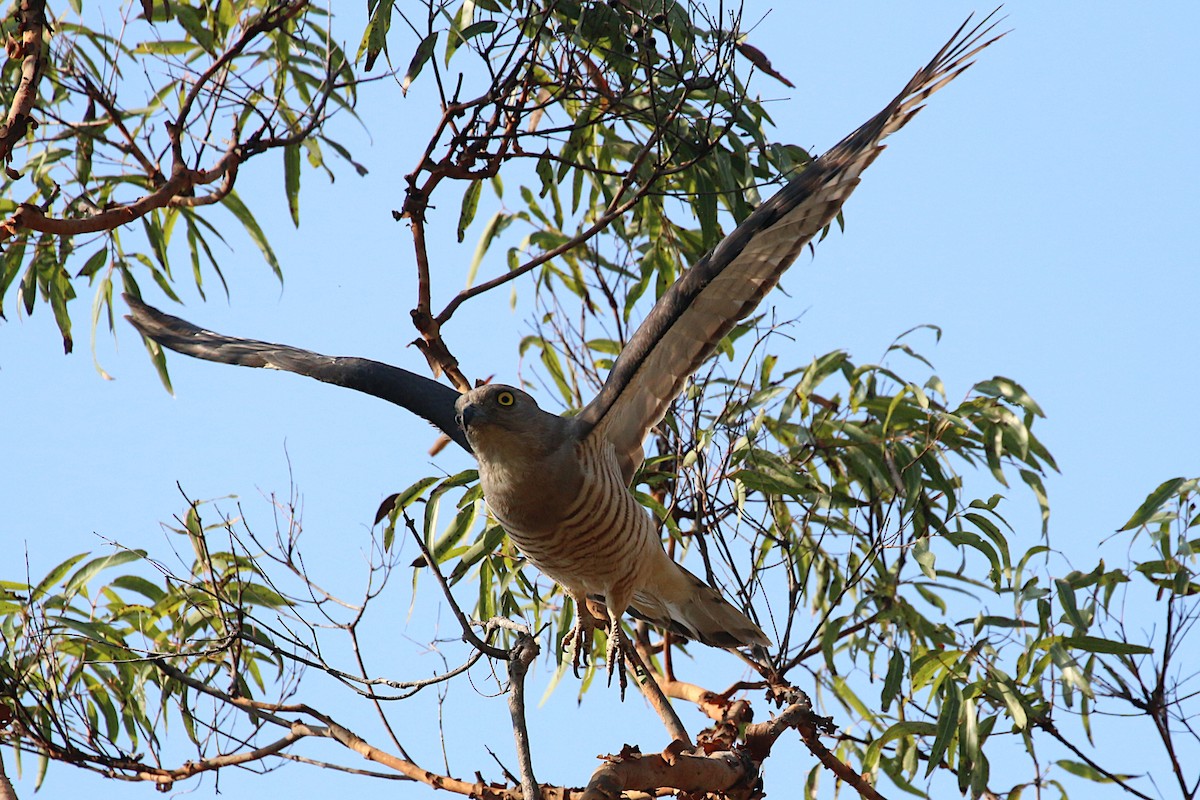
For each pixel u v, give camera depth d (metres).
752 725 10.34
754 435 12.20
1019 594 11.88
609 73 12.80
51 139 13.55
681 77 11.34
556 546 10.22
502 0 12.06
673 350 10.11
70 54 13.05
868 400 13.23
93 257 14.35
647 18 11.43
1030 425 13.02
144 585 12.68
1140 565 11.91
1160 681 11.37
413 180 11.50
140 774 11.14
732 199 12.41
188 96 12.60
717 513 12.24
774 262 9.77
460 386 11.80
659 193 12.12
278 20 12.83
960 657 12.27
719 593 11.37
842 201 9.55
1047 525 12.70
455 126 11.50
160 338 12.76
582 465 9.93
